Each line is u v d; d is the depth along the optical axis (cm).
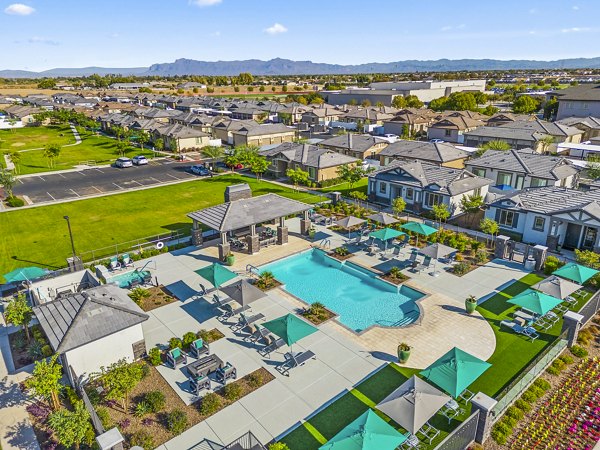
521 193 4206
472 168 5738
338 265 3591
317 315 2780
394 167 5125
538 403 2034
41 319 2309
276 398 2066
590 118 8612
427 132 9575
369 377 2208
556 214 3703
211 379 2206
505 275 3294
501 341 2498
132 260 3606
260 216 3659
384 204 5203
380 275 3322
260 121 11794
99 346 2211
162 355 2402
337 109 12438
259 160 6412
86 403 1934
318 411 1981
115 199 5450
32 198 5497
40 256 3744
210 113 12512
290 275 3459
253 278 3291
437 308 2853
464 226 4419
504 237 3559
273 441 1814
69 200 5403
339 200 5034
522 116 9981
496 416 1897
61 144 9438
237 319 2758
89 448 1809
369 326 2730
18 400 2092
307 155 6281
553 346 2297
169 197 5525
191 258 3688
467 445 1777
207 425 1905
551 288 2664
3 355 2442
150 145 9269
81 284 3075
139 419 1939
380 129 10356
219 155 7000
